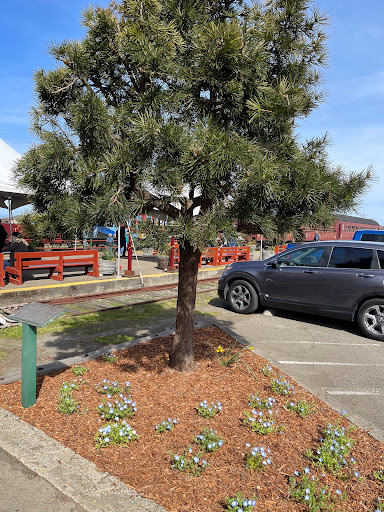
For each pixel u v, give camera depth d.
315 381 4.55
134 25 3.02
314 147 3.32
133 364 4.50
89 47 3.25
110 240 15.91
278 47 3.36
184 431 3.13
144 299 9.43
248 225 3.15
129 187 3.18
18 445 2.82
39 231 3.38
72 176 3.17
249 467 2.71
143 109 3.12
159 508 2.28
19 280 8.95
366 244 7.05
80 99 2.86
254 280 7.99
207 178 2.71
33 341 3.40
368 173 3.25
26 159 3.16
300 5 3.18
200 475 2.62
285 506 2.39
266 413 3.50
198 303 9.25
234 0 3.70
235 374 4.34
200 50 3.00
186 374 4.25
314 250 7.50
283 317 8.00
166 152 2.82
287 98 2.93
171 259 12.67
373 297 6.70
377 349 6.02
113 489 2.42
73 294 9.38
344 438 3.09
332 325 7.47
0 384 3.89
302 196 2.95
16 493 2.44
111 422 3.19
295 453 2.96
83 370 4.22
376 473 2.75
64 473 2.55
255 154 2.73
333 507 2.41
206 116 3.20
